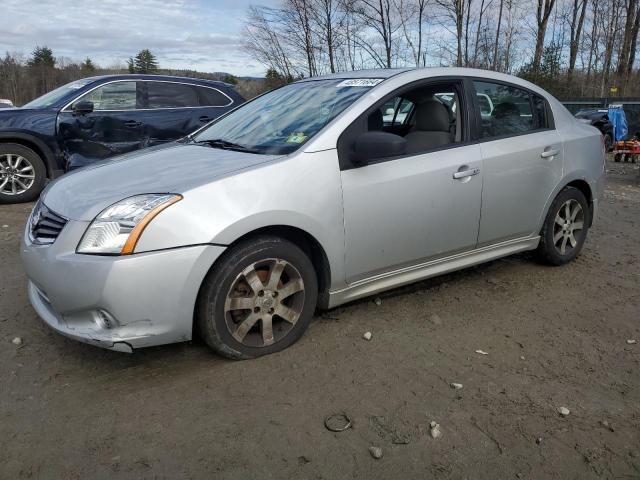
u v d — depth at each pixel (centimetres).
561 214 468
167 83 793
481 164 390
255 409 268
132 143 764
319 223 318
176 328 281
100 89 751
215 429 253
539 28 2227
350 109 344
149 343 279
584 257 518
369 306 391
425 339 344
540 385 295
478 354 327
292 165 313
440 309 391
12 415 261
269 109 401
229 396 279
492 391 288
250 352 311
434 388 289
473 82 407
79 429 252
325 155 324
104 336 272
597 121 2041
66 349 324
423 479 226
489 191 397
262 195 298
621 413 271
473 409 272
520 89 438
